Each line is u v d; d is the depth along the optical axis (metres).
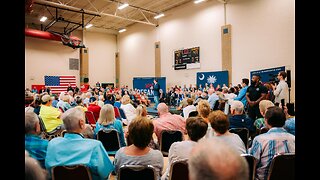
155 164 1.85
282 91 5.60
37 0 10.82
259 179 2.07
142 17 15.02
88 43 16.75
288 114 3.13
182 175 1.91
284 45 8.66
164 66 14.09
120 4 12.62
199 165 0.63
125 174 1.76
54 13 14.05
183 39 12.89
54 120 4.11
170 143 3.17
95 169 1.81
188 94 10.91
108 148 3.21
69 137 1.87
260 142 2.05
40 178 0.99
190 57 12.48
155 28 14.62
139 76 15.97
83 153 1.80
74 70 16.25
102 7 13.25
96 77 17.05
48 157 1.83
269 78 8.30
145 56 15.43
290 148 2.00
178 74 13.26
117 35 17.69
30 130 1.94
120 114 5.45
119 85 17.59
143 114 3.95
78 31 16.50
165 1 12.48
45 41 15.16
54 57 15.49
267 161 2.01
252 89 4.93
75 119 1.88
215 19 11.26
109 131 3.16
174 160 2.00
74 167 1.74
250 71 9.88
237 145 2.14
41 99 4.73
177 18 13.20
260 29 9.48
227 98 7.15
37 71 14.88
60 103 5.69
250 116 4.89
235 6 10.45
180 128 3.39
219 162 0.62
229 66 10.66
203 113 3.31
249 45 9.91
